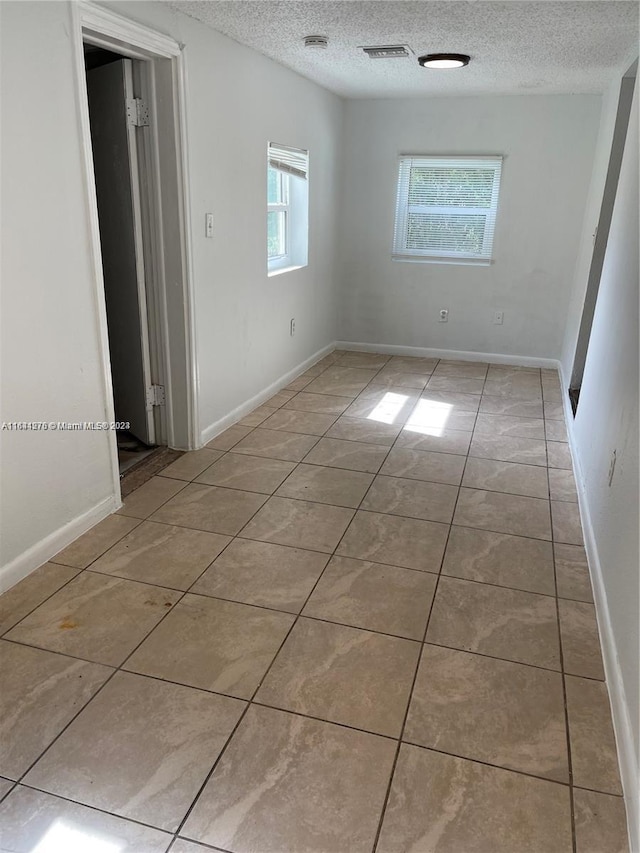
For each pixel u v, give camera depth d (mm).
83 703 1710
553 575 2369
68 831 1365
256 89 3574
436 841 1367
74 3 2115
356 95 4945
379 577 2320
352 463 3334
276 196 4527
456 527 2699
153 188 2973
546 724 1684
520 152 4953
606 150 4031
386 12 2754
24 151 2004
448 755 1580
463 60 3586
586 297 4117
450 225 5293
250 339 3961
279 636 1994
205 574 2309
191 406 3340
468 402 4414
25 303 2088
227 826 1388
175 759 1549
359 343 5844
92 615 2066
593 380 3139
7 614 2059
